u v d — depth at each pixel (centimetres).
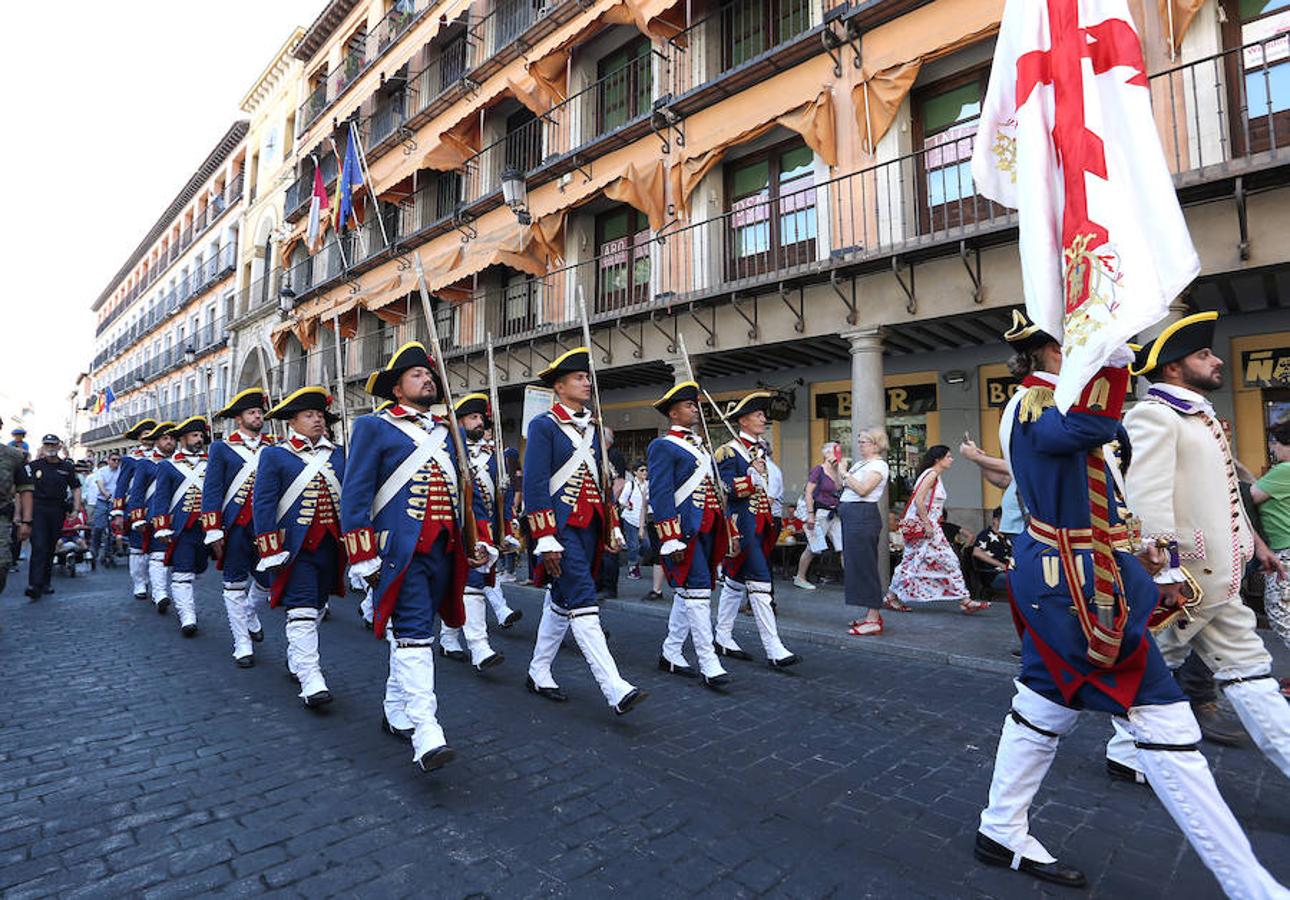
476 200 1658
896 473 1152
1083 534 242
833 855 277
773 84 1112
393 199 2011
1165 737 229
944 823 305
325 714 452
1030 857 262
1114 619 231
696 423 614
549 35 1504
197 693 497
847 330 941
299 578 472
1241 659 314
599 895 248
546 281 1507
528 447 453
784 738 410
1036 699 259
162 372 3759
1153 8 770
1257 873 219
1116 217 222
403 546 353
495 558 466
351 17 2362
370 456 364
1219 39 742
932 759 379
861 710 463
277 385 2562
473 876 260
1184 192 673
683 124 1243
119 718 441
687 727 428
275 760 373
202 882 255
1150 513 302
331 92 2400
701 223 1113
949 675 554
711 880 258
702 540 534
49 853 276
